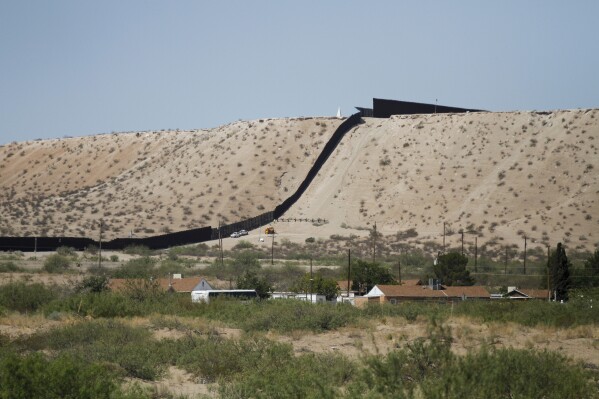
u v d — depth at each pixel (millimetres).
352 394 60688
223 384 74562
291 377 72938
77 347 93125
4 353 86062
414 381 64875
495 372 61219
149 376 82375
